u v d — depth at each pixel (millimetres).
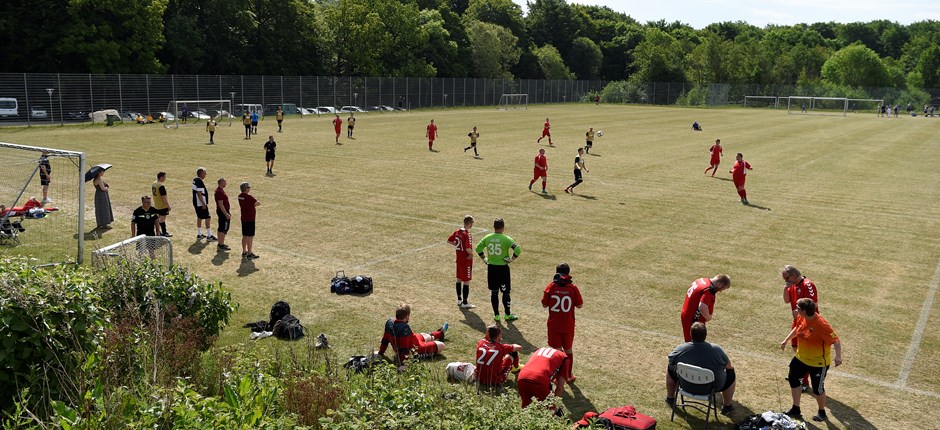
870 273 16312
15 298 7812
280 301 12531
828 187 28656
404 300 13852
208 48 72188
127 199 23172
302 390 7992
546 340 12008
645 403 9805
